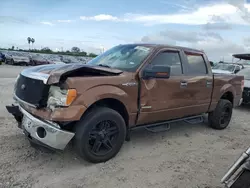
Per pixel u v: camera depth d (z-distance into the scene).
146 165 3.66
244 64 13.17
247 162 2.27
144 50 4.35
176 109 4.60
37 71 3.53
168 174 3.43
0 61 29.72
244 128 6.14
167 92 4.34
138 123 4.11
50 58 39.12
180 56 4.73
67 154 3.83
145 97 4.01
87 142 3.40
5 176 3.09
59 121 3.14
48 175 3.21
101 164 3.60
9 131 4.59
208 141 4.93
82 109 3.22
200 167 3.70
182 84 4.59
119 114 3.71
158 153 4.14
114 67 4.16
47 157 3.69
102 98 3.44
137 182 3.17
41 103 3.26
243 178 2.26
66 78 3.23
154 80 4.11
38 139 3.30
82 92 3.23
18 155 3.67
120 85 3.66
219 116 5.67
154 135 5.06
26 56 33.06
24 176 3.14
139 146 4.40
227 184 2.38
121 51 4.64
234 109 8.67
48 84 3.16
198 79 4.95
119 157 3.87
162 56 4.38
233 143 4.90
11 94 8.30
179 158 3.98
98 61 4.63
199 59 5.20
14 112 3.76
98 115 3.44
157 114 4.29
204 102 5.23
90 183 3.09
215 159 4.04
